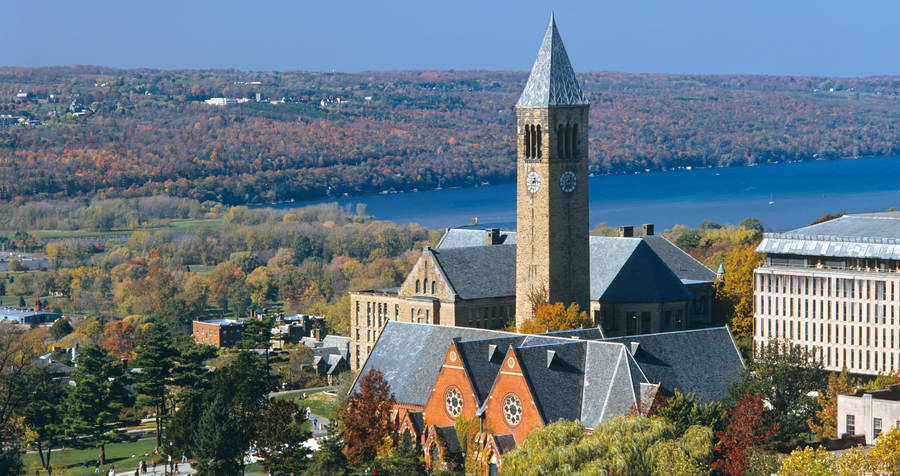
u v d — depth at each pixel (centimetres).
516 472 18675
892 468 16912
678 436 19950
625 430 19025
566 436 19412
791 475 17125
